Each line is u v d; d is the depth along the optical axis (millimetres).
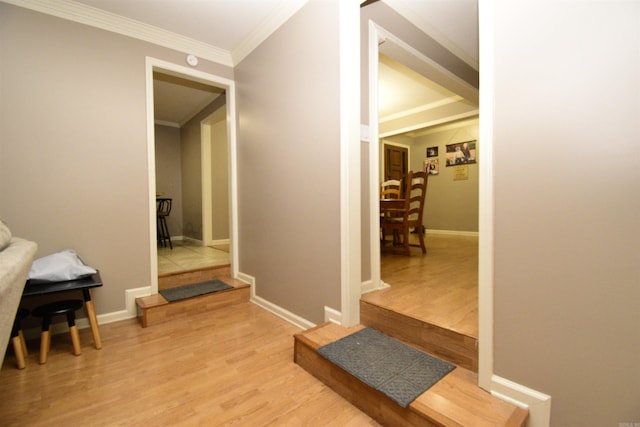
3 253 1020
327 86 1948
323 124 1987
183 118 5230
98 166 2361
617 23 917
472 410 1132
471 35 2758
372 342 1682
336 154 1896
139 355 1871
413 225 3961
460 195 5766
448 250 4000
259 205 2719
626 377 936
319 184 2037
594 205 974
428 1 2262
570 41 1002
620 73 916
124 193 2475
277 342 2045
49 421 1297
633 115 898
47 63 2156
